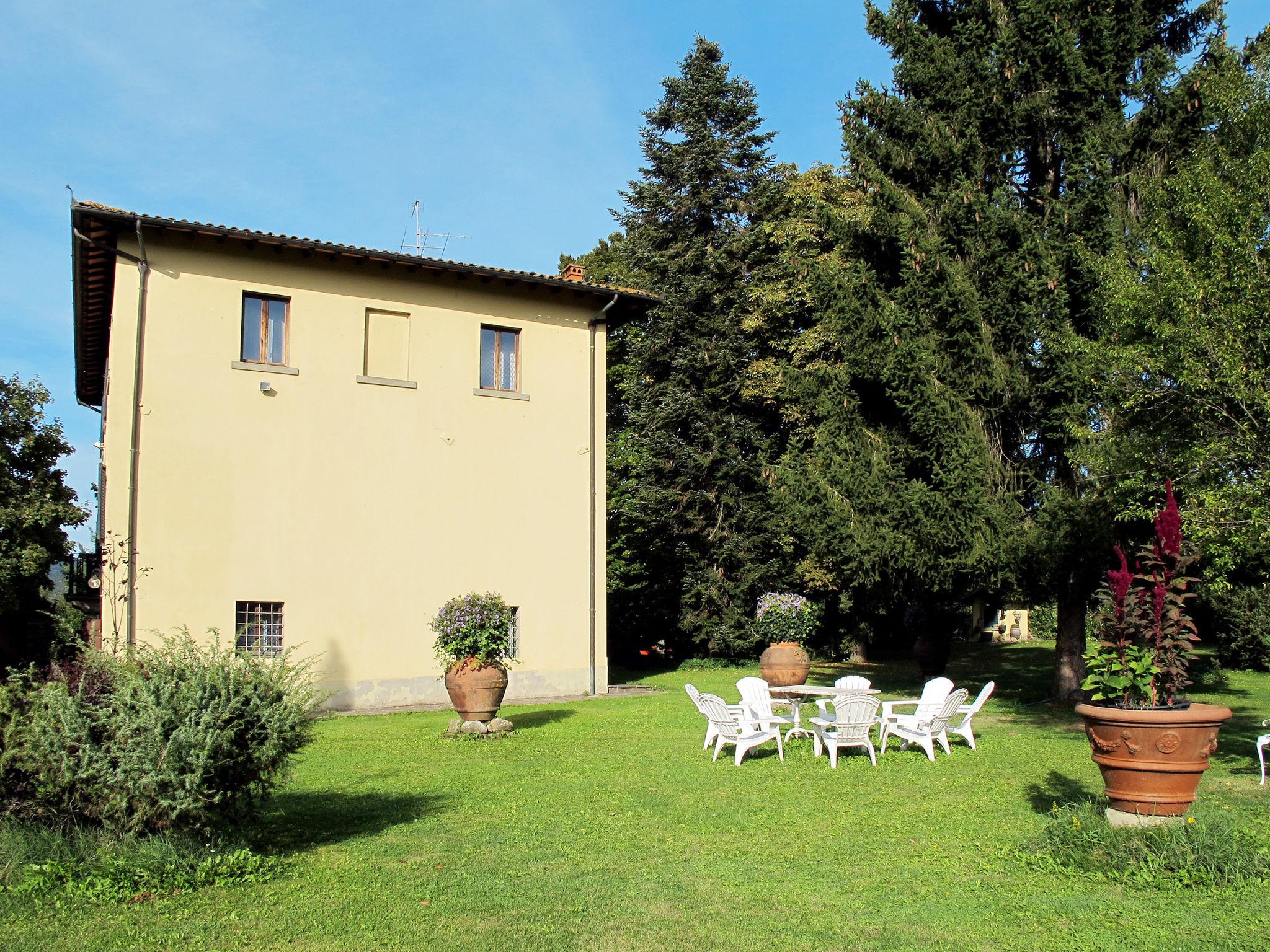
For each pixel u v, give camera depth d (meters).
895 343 15.48
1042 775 9.82
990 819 7.93
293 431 17.16
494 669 13.12
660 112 27.34
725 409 25.53
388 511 17.91
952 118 16.05
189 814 6.50
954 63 15.91
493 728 12.98
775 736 11.41
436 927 5.42
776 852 7.00
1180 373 10.13
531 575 19.17
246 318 17.11
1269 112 10.52
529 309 19.67
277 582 16.80
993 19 16.20
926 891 5.96
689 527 25.42
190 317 16.45
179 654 6.89
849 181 20.34
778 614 20.83
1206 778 9.30
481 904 5.81
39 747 6.07
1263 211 9.86
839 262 20.33
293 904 5.80
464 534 18.56
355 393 17.78
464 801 8.88
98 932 5.27
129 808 6.36
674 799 8.93
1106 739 6.62
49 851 6.12
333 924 5.45
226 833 6.93
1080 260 14.17
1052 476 15.56
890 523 15.57
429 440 18.39
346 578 17.41
